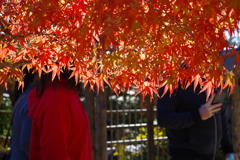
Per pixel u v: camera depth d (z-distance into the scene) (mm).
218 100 2541
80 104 1907
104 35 1032
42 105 1750
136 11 1035
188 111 2701
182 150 2746
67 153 1695
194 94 2695
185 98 2697
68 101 1775
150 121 4125
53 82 1789
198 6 1214
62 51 1454
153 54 1401
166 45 1345
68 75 1827
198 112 2545
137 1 1088
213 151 2732
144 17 1126
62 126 1697
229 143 3006
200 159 2697
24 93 2148
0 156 2205
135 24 1052
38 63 1507
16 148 2053
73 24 1322
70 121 1757
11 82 3230
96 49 1452
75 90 1888
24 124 1896
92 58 1514
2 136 5883
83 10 1291
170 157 2852
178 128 2627
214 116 2707
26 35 1396
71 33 1289
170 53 1318
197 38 1217
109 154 5145
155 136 4805
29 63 1521
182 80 1497
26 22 1367
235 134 2982
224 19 1218
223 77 1544
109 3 1055
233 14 1157
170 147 2834
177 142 2760
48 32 1482
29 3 1345
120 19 1043
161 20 1187
